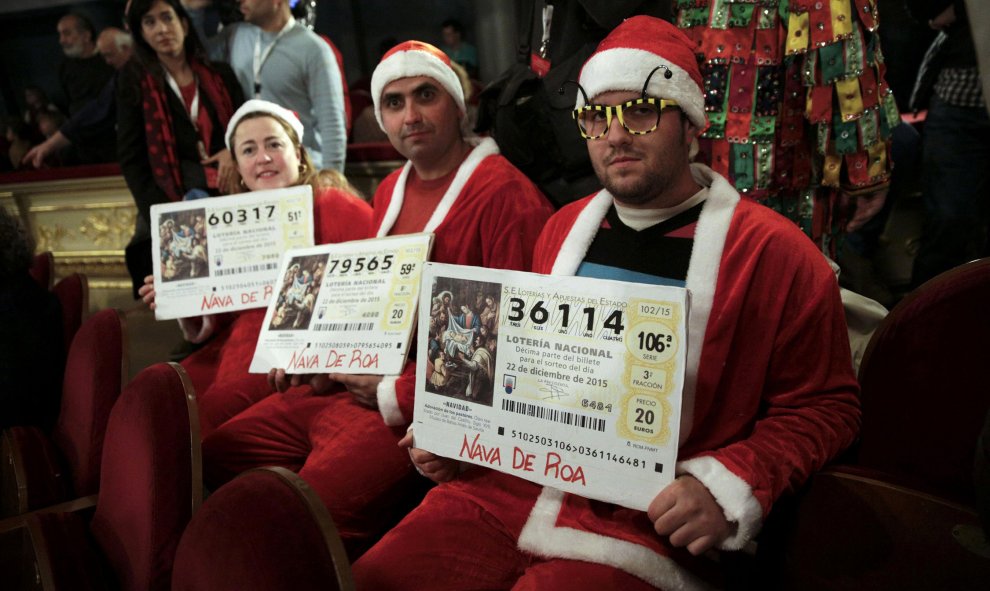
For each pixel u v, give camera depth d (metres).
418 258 1.54
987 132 2.06
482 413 1.15
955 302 1.09
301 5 2.99
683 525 1.01
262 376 1.98
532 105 1.74
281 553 0.80
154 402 1.20
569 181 1.77
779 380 1.16
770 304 1.14
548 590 1.06
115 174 3.47
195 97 2.68
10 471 1.53
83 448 1.50
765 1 1.54
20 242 1.84
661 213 1.23
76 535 1.28
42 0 6.45
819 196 1.69
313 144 2.68
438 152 1.77
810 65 1.56
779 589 1.07
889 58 3.15
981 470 0.75
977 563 0.86
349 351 1.54
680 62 1.17
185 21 2.64
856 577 0.93
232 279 1.96
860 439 1.19
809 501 1.03
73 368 1.62
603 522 1.14
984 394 1.06
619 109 1.16
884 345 1.17
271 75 2.64
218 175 2.60
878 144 1.61
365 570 1.20
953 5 2.04
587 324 1.07
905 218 2.41
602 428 1.05
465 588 1.19
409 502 1.64
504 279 1.14
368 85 4.41
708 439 1.17
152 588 1.13
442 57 1.75
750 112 1.59
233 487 0.93
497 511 1.25
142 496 1.16
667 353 1.01
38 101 5.30
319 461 1.54
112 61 4.22
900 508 0.95
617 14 1.56
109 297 3.73
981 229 2.13
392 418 1.50
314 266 1.67
